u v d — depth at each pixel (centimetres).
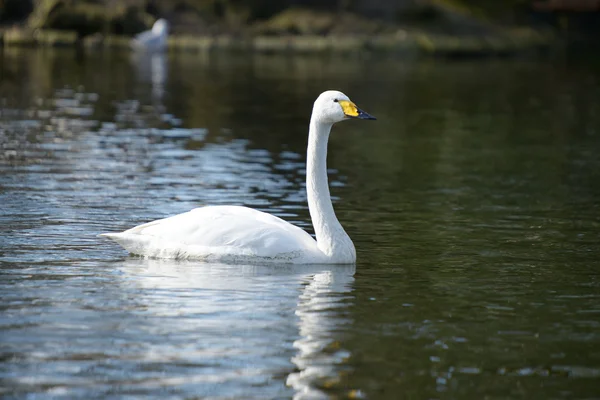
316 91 3014
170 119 2309
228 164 1703
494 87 3353
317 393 655
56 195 1359
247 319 809
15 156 1700
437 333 788
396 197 1451
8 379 667
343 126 2359
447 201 1423
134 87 2966
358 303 866
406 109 2716
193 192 1423
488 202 1420
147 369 691
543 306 870
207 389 657
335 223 1015
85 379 670
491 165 1802
